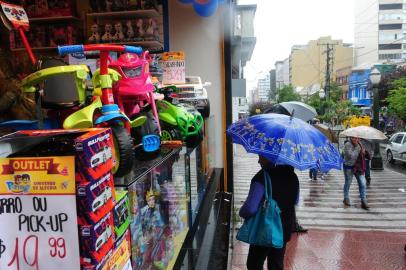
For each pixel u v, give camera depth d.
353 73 47.44
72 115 1.47
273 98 73.12
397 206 8.17
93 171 0.97
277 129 2.45
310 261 4.71
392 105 24.09
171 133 2.68
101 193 1.01
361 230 6.22
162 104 2.74
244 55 17.44
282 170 2.66
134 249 1.48
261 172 2.68
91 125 1.44
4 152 1.08
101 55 1.57
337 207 8.03
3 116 2.24
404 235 5.91
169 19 5.39
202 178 3.72
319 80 63.75
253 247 2.80
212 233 2.76
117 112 1.53
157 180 1.93
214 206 3.86
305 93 63.91
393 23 62.66
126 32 5.02
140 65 1.94
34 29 4.86
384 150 21.48
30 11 4.79
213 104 5.54
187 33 5.41
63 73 1.52
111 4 4.95
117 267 1.13
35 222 0.96
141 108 2.15
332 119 31.27
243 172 13.94
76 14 5.05
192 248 2.44
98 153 1.01
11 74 2.37
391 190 10.08
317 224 6.65
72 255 0.95
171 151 2.22
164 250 2.03
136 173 1.57
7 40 4.15
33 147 1.13
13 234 0.97
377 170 14.31
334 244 5.40
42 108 1.64
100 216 1.00
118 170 1.46
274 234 2.53
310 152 2.39
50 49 4.95
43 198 0.96
